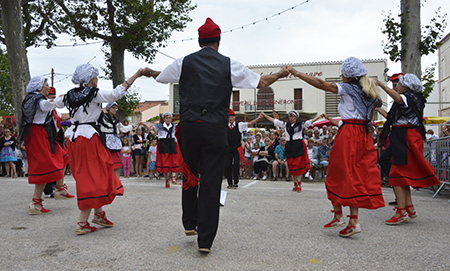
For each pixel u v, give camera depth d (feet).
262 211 15.81
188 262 8.83
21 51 40.16
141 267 8.47
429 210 16.79
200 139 9.59
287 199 19.65
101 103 12.46
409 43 29.30
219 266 8.55
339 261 9.00
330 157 12.03
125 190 23.66
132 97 54.49
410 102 14.23
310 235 11.62
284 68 10.75
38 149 14.98
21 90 40.09
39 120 15.17
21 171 38.27
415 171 13.93
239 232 11.91
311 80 11.27
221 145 9.68
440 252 9.85
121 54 52.39
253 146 39.60
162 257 9.22
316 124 50.06
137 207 16.66
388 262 8.96
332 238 11.28
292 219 14.14
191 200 10.57
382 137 15.39
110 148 23.40
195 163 10.28
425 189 26.02
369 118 12.15
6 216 14.79
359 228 11.32
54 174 15.16
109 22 49.57
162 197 20.12
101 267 8.49
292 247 10.19
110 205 17.20
